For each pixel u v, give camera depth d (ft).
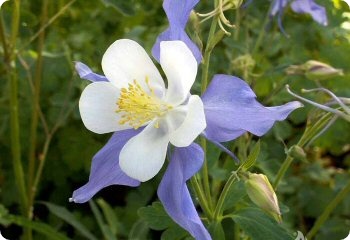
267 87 0.78
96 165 0.41
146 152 0.39
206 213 0.45
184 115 0.40
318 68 0.56
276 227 0.44
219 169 0.58
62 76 0.78
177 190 0.36
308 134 0.46
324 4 0.78
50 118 0.77
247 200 0.55
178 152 0.38
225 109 0.36
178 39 0.38
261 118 0.35
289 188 0.72
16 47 0.78
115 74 0.40
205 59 0.40
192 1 0.38
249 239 0.57
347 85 0.79
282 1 0.66
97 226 0.76
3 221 0.60
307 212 0.75
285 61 0.77
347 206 0.75
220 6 0.40
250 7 0.74
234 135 0.36
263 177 0.39
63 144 0.78
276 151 0.73
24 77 0.79
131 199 0.74
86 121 0.40
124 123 0.40
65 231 0.78
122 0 0.61
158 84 0.41
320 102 0.74
